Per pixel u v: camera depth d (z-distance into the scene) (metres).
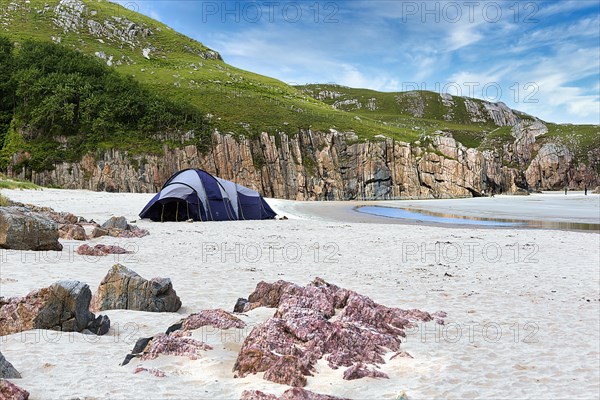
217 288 11.70
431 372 6.36
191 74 149.50
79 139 86.44
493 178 115.44
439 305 10.59
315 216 42.34
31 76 93.56
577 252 19.72
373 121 161.62
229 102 116.62
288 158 98.81
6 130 88.81
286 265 15.53
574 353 7.42
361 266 15.69
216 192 34.72
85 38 159.75
